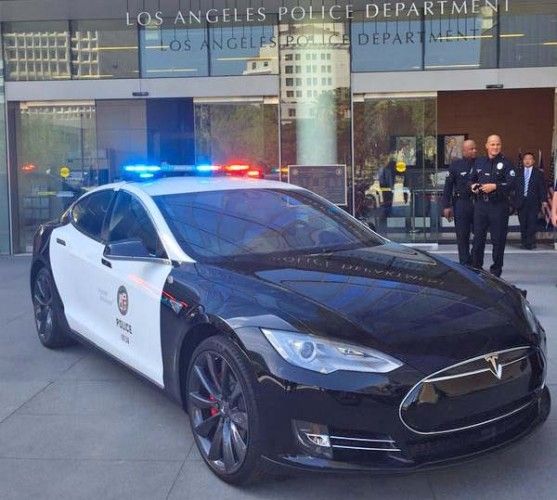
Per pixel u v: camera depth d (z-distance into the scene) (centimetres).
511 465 380
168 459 396
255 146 1193
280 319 342
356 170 1184
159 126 1213
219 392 368
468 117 1590
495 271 817
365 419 319
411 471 320
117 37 1184
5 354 601
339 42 1163
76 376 541
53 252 583
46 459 399
